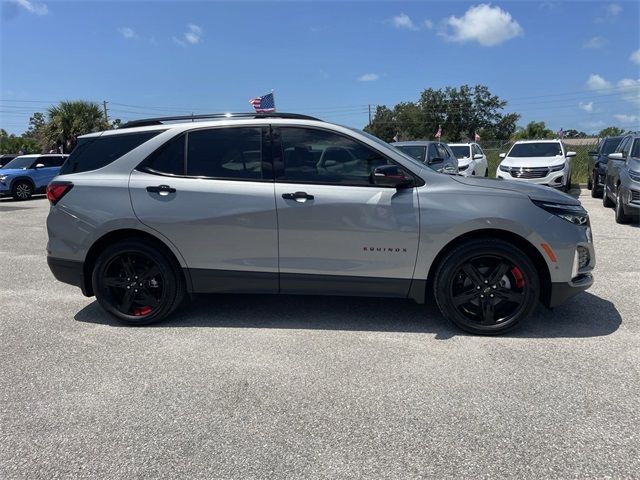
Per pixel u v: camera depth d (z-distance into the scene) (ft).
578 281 13.94
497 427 9.70
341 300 17.53
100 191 14.79
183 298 15.38
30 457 9.02
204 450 9.14
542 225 13.48
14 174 63.46
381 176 13.37
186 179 14.58
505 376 11.69
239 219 14.25
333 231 14.01
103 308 15.42
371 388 11.27
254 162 14.46
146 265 15.10
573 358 12.60
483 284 13.91
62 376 12.10
